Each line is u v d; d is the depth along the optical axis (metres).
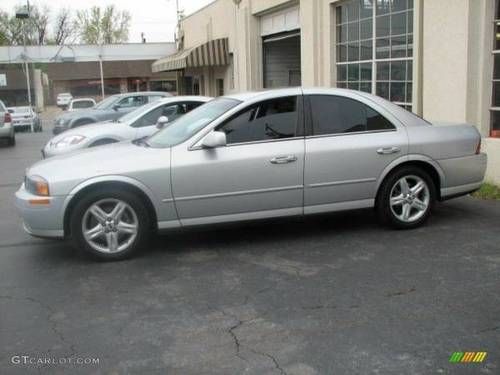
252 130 6.12
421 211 6.71
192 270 5.59
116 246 5.90
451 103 9.14
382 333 4.11
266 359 3.81
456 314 4.39
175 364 3.79
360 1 11.90
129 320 4.49
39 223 5.75
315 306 4.62
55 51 47.50
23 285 5.33
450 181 6.77
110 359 3.88
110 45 48.09
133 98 17.45
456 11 8.87
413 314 4.41
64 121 17.17
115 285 5.25
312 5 13.39
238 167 5.98
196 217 6.00
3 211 8.66
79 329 4.36
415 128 6.64
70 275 5.56
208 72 24.33
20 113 26.84
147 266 5.74
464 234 6.45
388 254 5.84
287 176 6.12
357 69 12.23
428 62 9.60
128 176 5.77
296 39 16.78
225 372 3.66
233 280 5.28
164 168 5.84
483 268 5.36
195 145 5.98
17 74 48.59
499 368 3.61
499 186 8.61
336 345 3.96
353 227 6.88
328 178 6.27
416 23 9.74
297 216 6.29
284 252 6.04
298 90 6.35
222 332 4.22
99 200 5.77
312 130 6.28
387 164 6.45
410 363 3.69
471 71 8.80
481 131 8.90
